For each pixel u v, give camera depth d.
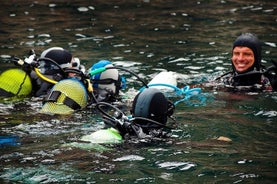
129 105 17.61
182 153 12.93
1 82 17.94
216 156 12.84
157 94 14.22
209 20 31.75
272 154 13.04
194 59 23.92
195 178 11.53
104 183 11.17
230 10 34.44
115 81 18.08
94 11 34.31
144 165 12.15
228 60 23.77
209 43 26.59
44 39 27.19
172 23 31.11
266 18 31.94
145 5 36.38
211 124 15.49
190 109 17.22
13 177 11.37
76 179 11.31
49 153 12.73
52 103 16.52
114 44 26.47
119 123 13.64
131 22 31.42
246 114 16.61
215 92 19.42
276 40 26.81
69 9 34.75
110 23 31.06
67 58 18.25
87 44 26.39
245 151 13.23
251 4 36.25
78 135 14.28
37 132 14.55
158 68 22.53
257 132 14.80
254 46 20.69
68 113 16.34
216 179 11.53
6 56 23.92
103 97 17.41
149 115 14.08
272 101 18.19
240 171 11.95
